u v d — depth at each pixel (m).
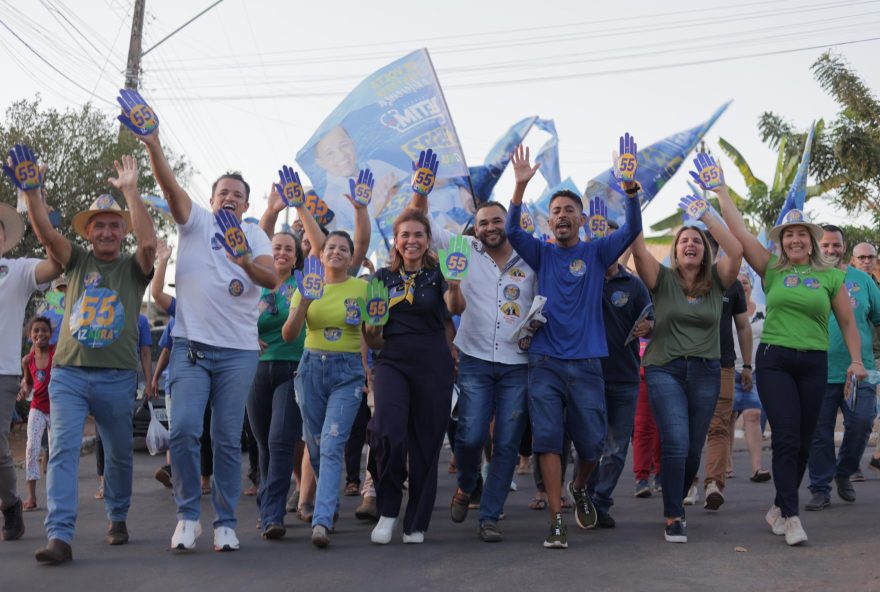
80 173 18.86
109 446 5.65
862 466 9.75
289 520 6.63
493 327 6.03
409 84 8.75
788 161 26.27
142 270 5.63
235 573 4.98
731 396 7.27
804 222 6.00
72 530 5.29
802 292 5.98
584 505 6.34
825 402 7.20
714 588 4.60
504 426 5.98
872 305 7.59
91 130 19.34
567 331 5.85
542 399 5.78
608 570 5.02
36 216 5.39
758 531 6.14
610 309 6.39
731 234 6.07
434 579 4.84
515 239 5.95
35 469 7.45
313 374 5.98
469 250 5.70
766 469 9.69
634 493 8.10
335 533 6.21
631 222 5.77
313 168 8.64
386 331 5.95
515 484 8.88
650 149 9.80
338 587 4.68
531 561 5.27
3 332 5.91
